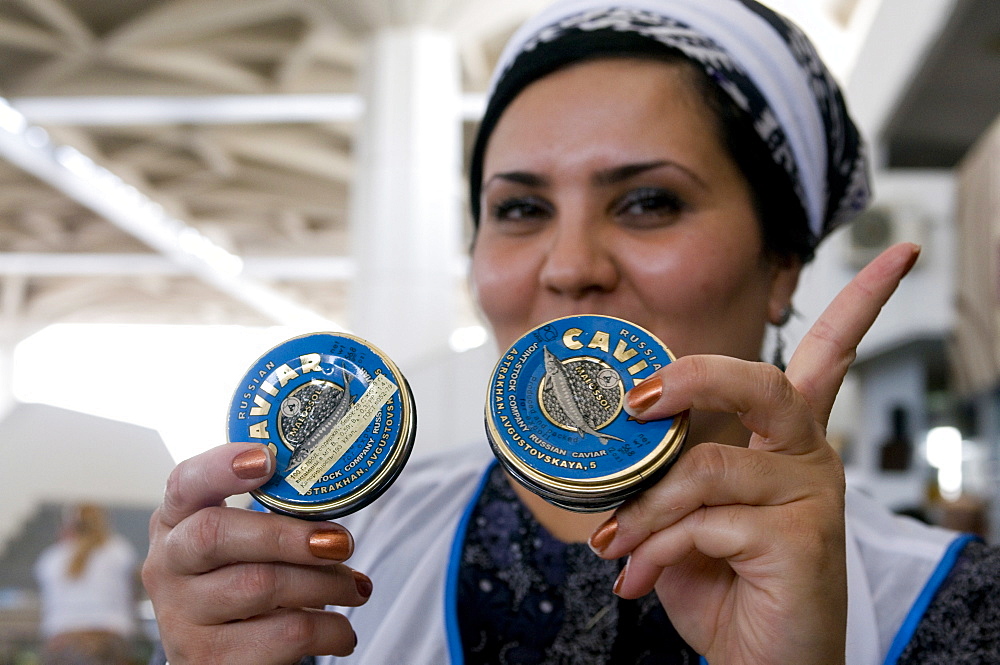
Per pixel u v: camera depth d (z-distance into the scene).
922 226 4.62
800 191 1.09
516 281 1.04
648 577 0.73
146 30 10.52
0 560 12.98
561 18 1.05
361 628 1.02
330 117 12.44
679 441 0.72
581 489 0.71
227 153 15.80
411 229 7.65
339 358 0.81
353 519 1.15
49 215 19.22
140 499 9.31
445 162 7.89
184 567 0.75
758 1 1.09
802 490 0.71
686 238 0.98
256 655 0.76
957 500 4.79
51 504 13.82
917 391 5.44
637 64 1.01
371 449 0.77
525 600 0.98
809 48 1.11
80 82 11.84
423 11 7.88
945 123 5.03
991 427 4.36
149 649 6.91
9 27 10.69
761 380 0.70
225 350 30.72
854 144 1.20
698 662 0.93
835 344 0.78
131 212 18.31
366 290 7.65
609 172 0.99
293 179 16.83
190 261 21.77
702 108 1.00
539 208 1.06
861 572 0.98
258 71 11.60
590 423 0.75
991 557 0.95
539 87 1.05
